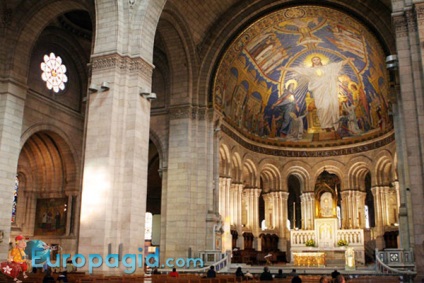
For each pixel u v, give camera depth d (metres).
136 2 23.06
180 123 30.50
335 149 41.12
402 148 26.77
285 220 41.16
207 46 31.70
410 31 17.52
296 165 41.69
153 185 43.28
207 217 29.44
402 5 18.14
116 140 21.25
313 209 40.84
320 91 39.56
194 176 29.92
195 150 30.33
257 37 32.88
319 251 37.06
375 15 27.92
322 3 29.48
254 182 39.62
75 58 33.22
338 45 34.41
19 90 26.55
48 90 30.67
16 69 26.48
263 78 37.78
